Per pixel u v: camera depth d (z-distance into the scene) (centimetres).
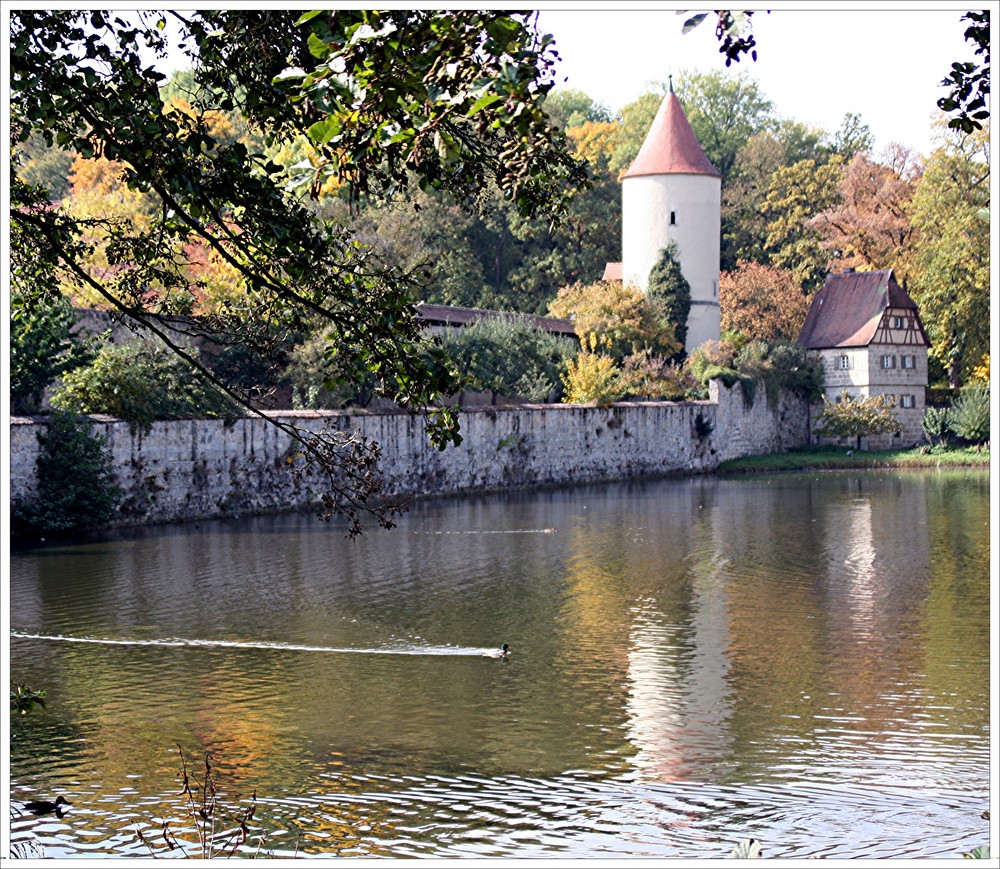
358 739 1592
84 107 982
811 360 8056
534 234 8188
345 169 742
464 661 2053
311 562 3162
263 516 4228
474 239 8312
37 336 3662
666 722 1673
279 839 1236
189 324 1177
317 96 673
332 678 1920
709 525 4138
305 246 1042
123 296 1205
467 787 1399
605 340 6769
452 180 991
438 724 1662
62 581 2800
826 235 8850
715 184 7638
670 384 6900
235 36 1016
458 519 4297
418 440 5088
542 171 981
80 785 1402
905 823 1277
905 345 7962
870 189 8694
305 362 4647
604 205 8712
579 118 10169
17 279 1187
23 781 1417
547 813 1320
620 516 4434
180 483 4053
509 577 2973
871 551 3459
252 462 4312
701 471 6869
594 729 1645
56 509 3569
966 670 1969
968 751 1538
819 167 9188
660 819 1292
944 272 7419
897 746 1556
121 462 3825
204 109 1058
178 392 4044
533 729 1647
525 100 648
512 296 8281
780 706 1761
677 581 2930
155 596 2617
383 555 3325
